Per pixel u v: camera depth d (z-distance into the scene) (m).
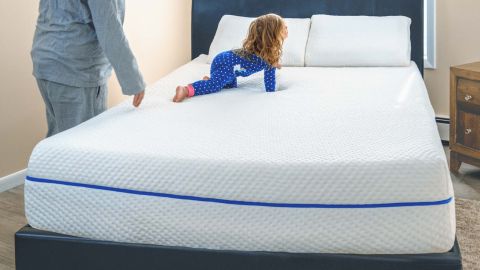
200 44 3.73
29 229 1.83
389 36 3.25
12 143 3.04
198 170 1.69
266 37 2.58
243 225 1.68
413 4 3.41
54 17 2.25
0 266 2.24
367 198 1.62
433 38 3.55
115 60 2.19
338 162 1.64
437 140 1.89
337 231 1.64
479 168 3.16
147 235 1.74
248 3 3.62
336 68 3.18
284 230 1.66
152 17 4.02
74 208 1.78
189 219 1.71
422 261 1.60
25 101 3.07
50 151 1.81
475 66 3.01
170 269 1.73
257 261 1.67
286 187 1.64
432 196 1.60
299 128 1.97
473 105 2.92
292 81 2.83
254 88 2.72
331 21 3.36
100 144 1.82
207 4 3.67
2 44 2.92
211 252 1.69
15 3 2.95
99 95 2.43
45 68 2.29
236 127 2.00
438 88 3.61
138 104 2.30
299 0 3.55
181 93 2.44
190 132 1.94
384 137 1.84
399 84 2.69
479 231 2.41
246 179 1.66
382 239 1.62
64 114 2.35
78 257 1.78
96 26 2.15
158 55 4.12
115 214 1.75
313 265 1.65
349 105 2.29
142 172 1.73
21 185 3.07
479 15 3.38
